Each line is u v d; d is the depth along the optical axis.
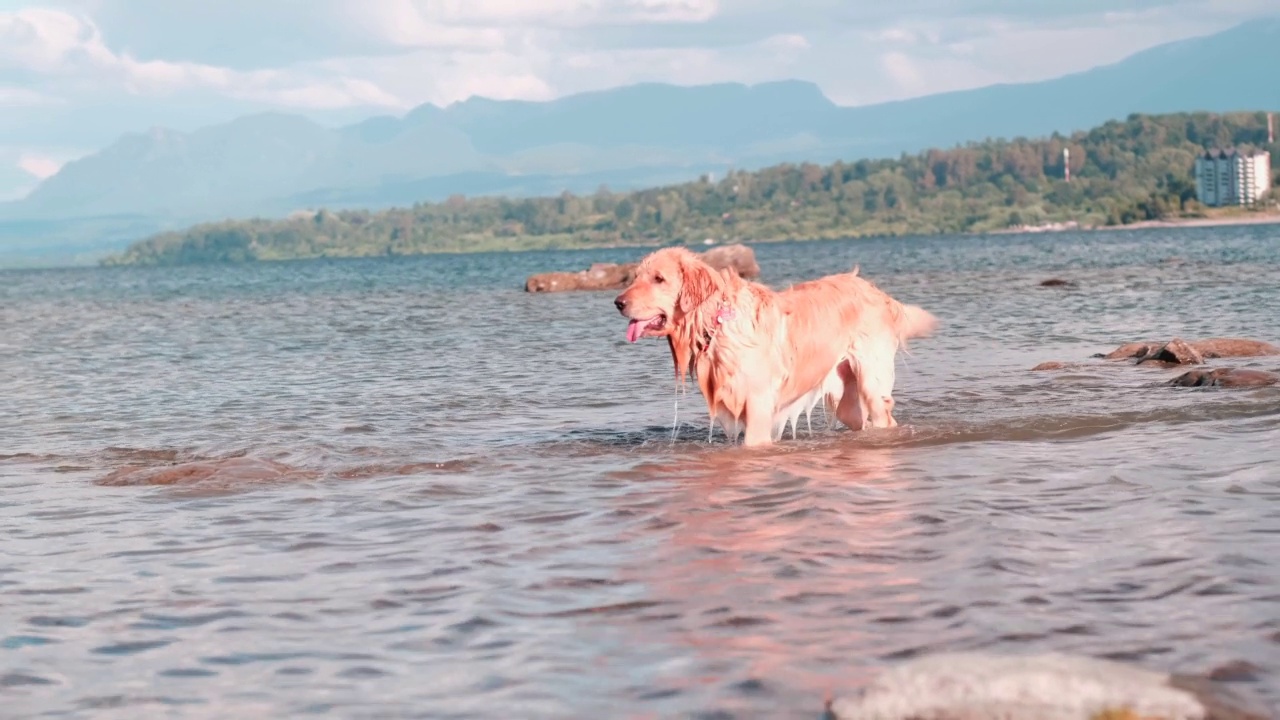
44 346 24.73
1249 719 3.42
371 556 6.19
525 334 22.92
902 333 10.20
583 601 5.22
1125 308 23.62
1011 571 5.39
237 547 6.52
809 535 6.25
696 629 4.77
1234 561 5.37
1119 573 5.29
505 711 4.01
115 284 85.12
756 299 9.18
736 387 9.11
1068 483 7.28
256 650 4.75
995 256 68.56
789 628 4.73
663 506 7.12
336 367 17.78
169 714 4.11
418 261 140.88
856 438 9.45
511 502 7.41
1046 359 15.05
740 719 3.85
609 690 4.16
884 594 5.13
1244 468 7.44
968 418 10.14
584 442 9.84
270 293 53.94
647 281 9.12
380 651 4.67
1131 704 3.38
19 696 4.32
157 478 8.62
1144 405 10.33
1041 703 3.42
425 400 13.36
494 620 4.99
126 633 5.02
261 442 10.60
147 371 18.30
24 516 7.57
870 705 3.57
